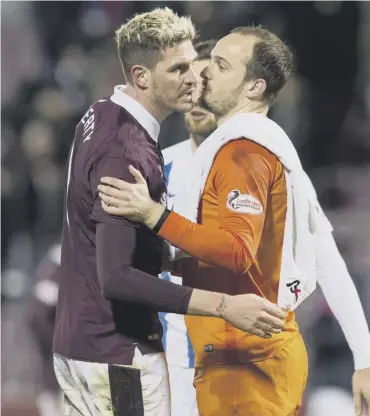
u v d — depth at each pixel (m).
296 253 9.72
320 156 23.59
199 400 10.01
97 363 8.95
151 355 9.02
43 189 23.06
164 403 9.10
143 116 9.03
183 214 10.63
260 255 9.62
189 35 9.17
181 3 23.42
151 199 8.73
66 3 25.52
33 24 25.83
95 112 9.14
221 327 9.78
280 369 9.80
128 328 8.95
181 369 10.73
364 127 23.95
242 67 9.80
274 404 9.78
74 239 9.16
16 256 22.11
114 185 8.62
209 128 10.84
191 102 9.24
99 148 8.78
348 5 23.77
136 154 8.77
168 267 9.88
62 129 23.72
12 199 22.83
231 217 9.04
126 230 8.63
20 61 25.61
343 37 23.88
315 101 23.77
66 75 24.47
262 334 8.81
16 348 18.38
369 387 10.51
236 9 23.16
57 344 9.30
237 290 9.67
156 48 9.01
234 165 9.20
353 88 24.02
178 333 10.73
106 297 8.66
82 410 9.30
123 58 9.20
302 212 9.61
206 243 8.78
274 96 10.05
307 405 15.02
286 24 23.67
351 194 22.50
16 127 23.61
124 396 8.93
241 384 9.77
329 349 16.39
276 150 9.36
